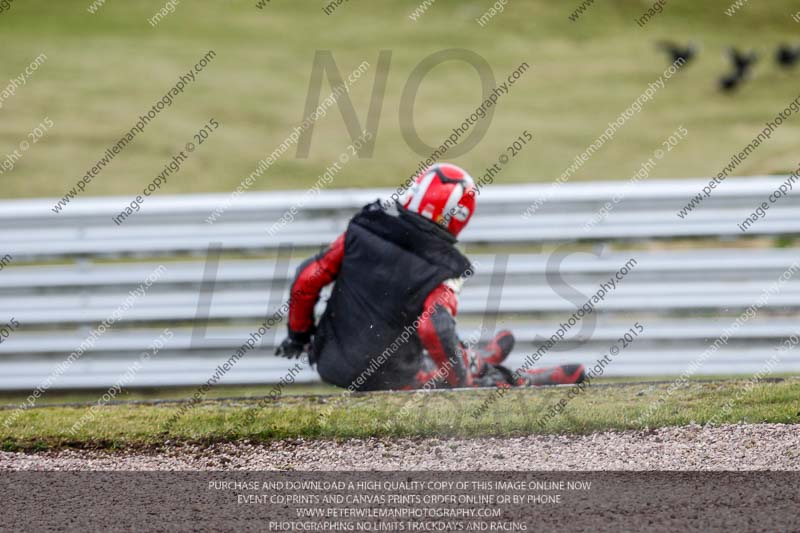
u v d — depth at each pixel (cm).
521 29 5969
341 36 5722
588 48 5666
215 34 5734
